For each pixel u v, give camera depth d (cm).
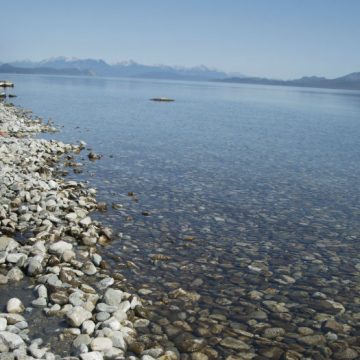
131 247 1392
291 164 3025
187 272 1243
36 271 1104
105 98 10281
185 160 2948
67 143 3288
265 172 2706
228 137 4325
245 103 12238
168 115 6538
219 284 1179
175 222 1667
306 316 1032
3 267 1137
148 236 1502
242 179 2477
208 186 2262
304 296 1135
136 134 4128
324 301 1112
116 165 2634
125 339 856
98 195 1953
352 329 984
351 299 1130
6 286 1050
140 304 1014
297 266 1330
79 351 796
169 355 830
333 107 12344
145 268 1247
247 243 1500
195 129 4856
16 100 7638
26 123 4156
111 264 1247
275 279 1229
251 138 4350
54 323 902
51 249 1233
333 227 1716
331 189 2338
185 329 944
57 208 1587
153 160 2880
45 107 6475
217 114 7381
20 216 1479
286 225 1712
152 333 918
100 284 1102
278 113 8588
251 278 1229
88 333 864
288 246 1494
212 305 1060
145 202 1903
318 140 4469
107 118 5469
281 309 1059
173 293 1100
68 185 1978
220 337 923
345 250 1480
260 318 1012
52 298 977
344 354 886
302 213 1880
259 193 2181
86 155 2880
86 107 7062
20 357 732
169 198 1992
